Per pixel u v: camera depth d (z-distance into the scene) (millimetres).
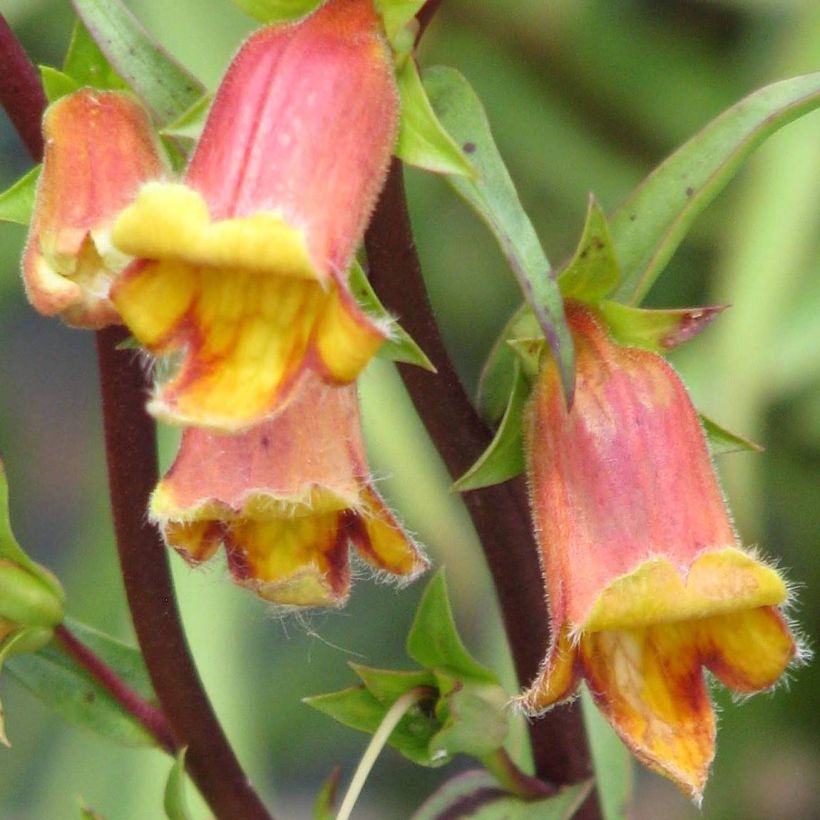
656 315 240
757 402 317
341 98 229
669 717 236
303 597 238
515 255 231
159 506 234
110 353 249
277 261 221
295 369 224
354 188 228
